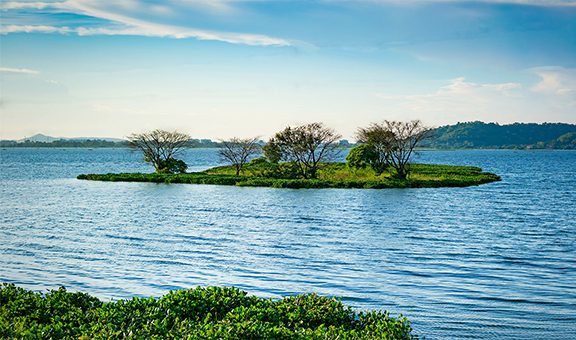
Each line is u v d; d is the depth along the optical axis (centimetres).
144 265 2888
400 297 2288
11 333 1293
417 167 11600
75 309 1536
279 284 2506
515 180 9725
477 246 3481
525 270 2800
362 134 9444
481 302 2212
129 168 14725
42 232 3988
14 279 2548
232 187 8138
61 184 8625
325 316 1586
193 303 1595
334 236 3862
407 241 3662
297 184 8056
